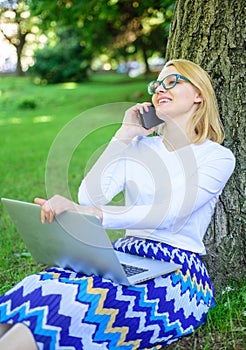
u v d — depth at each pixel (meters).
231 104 2.82
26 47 22.20
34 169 7.22
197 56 2.87
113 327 2.03
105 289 2.04
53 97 16.19
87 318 1.98
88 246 2.06
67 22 8.34
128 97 13.87
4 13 13.73
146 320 2.10
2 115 14.34
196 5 2.85
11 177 6.74
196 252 2.37
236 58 2.79
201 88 2.36
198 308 2.34
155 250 2.30
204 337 2.36
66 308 1.95
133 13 10.66
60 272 2.24
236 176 2.85
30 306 1.95
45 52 19.75
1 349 1.85
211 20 2.80
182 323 2.23
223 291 2.82
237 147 2.85
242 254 2.90
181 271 2.26
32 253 2.50
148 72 18.25
